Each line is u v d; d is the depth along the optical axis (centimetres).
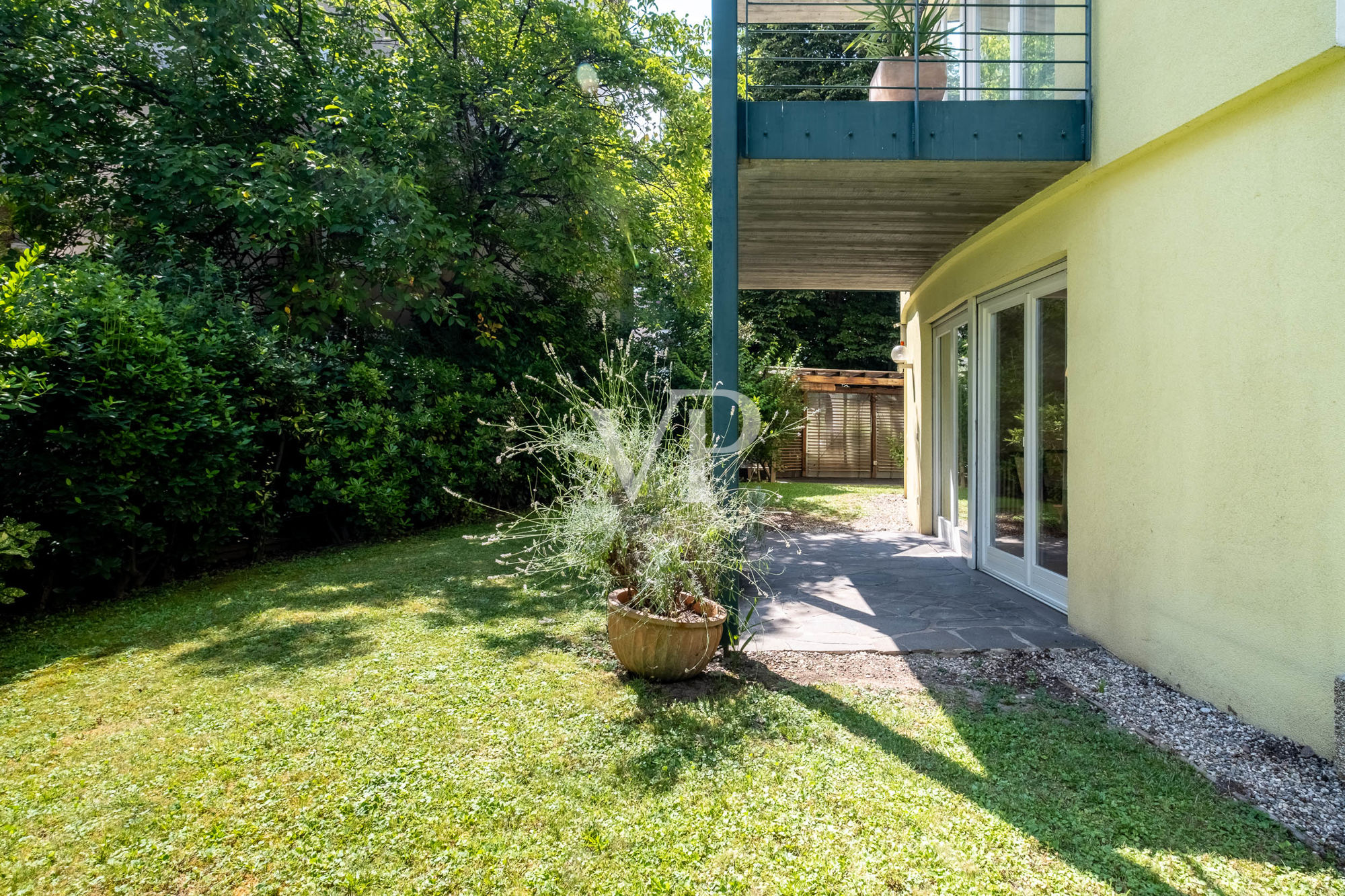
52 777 251
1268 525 280
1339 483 251
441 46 934
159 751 270
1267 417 280
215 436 533
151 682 339
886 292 2092
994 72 591
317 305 740
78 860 205
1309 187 260
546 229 941
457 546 698
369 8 888
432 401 817
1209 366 309
